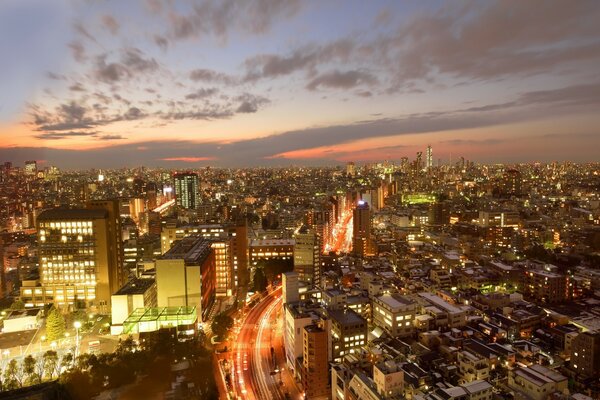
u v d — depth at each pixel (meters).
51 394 159.25
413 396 153.75
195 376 196.50
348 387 170.12
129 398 177.75
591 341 195.62
